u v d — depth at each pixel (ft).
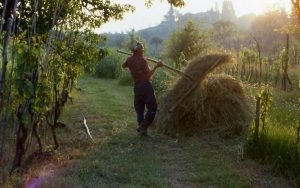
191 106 27.84
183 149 25.11
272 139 21.94
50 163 21.54
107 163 21.89
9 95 19.43
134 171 20.81
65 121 33.04
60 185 17.99
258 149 22.44
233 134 26.99
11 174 19.30
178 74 31.42
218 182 19.79
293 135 22.09
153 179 19.65
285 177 20.39
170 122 28.19
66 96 30.35
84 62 29.37
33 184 18.03
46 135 25.66
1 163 20.04
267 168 21.44
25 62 18.57
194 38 82.79
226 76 28.78
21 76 18.52
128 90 56.59
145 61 28.19
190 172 21.09
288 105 31.17
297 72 56.65
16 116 20.33
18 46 19.25
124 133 28.86
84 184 18.69
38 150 22.90
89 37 29.17
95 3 34.35
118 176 19.97
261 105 23.12
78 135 28.19
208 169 21.52
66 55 26.84
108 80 73.15
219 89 27.76
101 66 77.87
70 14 25.81
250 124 26.02
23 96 18.90
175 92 28.68
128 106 41.09
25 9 26.37
